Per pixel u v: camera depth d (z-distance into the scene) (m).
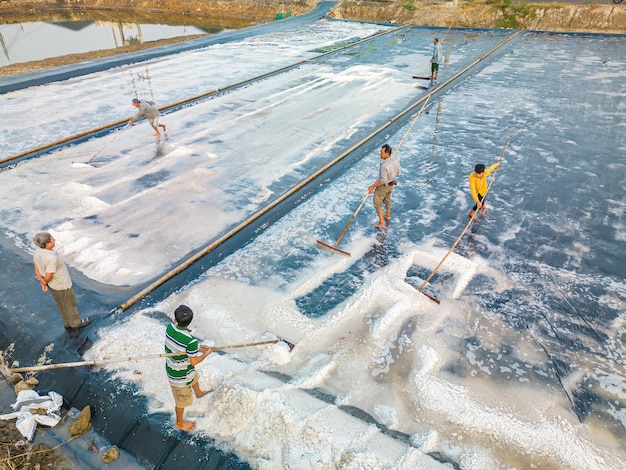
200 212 9.02
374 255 7.70
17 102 15.07
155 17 43.84
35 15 47.06
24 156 11.32
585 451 4.57
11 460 4.91
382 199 8.02
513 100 14.43
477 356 5.74
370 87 16.08
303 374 5.54
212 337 6.13
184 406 4.77
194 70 18.48
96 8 48.81
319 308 6.61
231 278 7.27
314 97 15.20
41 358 6.05
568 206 8.82
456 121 12.97
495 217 8.59
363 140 11.84
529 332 6.08
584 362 5.61
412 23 28.03
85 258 7.77
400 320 6.34
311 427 4.75
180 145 11.77
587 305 6.49
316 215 8.86
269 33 26.14
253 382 5.30
